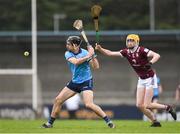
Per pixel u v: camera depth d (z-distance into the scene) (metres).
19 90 114.25
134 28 163.38
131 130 31.98
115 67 111.88
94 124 40.59
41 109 69.12
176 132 30.91
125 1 165.00
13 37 107.75
